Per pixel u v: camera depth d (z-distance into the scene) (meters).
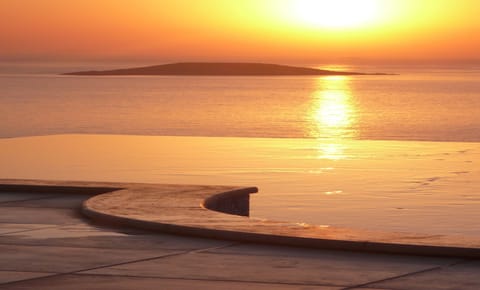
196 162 17.91
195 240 7.76
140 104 72.69
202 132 37.31
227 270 6.61
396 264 6.75
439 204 13.28
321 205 13.20
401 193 14.29
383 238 7.33
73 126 41.41
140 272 6.56
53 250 7.38
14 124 42.81
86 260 6.98
